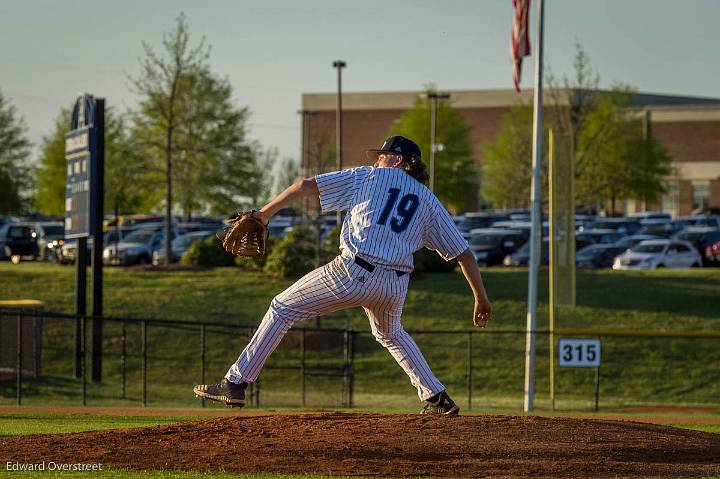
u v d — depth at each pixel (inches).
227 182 5442.9
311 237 4291.3
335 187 927.0
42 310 2984.7
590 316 3814.0
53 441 1007.6
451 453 928.9
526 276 4421.8
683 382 3176.7
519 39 2605.8
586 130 6978.4
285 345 3398.1
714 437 1061.1
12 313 2417.6
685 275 4475.9
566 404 2822.3
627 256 5054.1
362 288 918.4
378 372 3223.4
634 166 7485.2
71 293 4035.4
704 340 3486.7
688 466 923.4
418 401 2787.9
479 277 963.3
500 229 5546.3
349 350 3107.8
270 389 3024.1
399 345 1019.3
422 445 944.3
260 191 5600.4
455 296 4020.7
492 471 877.8
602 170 7194.9
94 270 3014.3
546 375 3243.1
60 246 5093.5
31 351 2957.7
